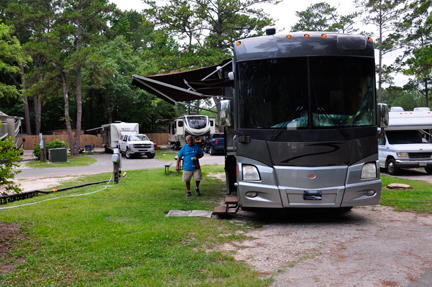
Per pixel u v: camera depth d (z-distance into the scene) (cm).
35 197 951
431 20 3092
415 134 1617
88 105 5356
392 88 4703
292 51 654
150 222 638
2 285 376
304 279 394
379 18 3797
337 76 647
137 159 2745
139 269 415
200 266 430
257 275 407
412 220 670
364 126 642
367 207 805
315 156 625
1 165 588
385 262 442
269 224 659
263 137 641
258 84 659
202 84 838
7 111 4588
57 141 2609
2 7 4056
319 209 661
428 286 369
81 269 417
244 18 2841
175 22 2848
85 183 1209
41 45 2708
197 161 962
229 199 755
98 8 2886
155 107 4444
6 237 534
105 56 4303
